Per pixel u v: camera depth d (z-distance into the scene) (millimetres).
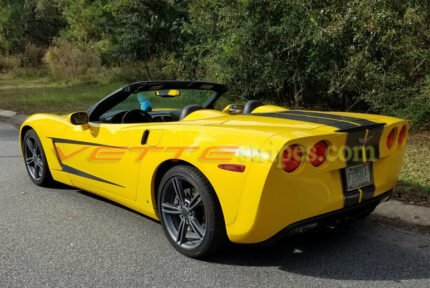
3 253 3617
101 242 3828
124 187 4008
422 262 3410
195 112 3975
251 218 2951
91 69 23469
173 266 3367
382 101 8766
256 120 3510
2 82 24031
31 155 5625
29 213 4566
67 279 3182
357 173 3328
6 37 30844
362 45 8531
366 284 3072
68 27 30266
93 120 4574
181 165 3410
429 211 4223
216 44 11594
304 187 2992
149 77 18953
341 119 3514
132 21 17656
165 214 3646
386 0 7691
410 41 8250
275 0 9867
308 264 3387
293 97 11328
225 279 3158
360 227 4105
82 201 4945
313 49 9312
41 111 12625
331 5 8977
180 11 16203
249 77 10984
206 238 3277
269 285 3068
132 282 3129
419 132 8234
